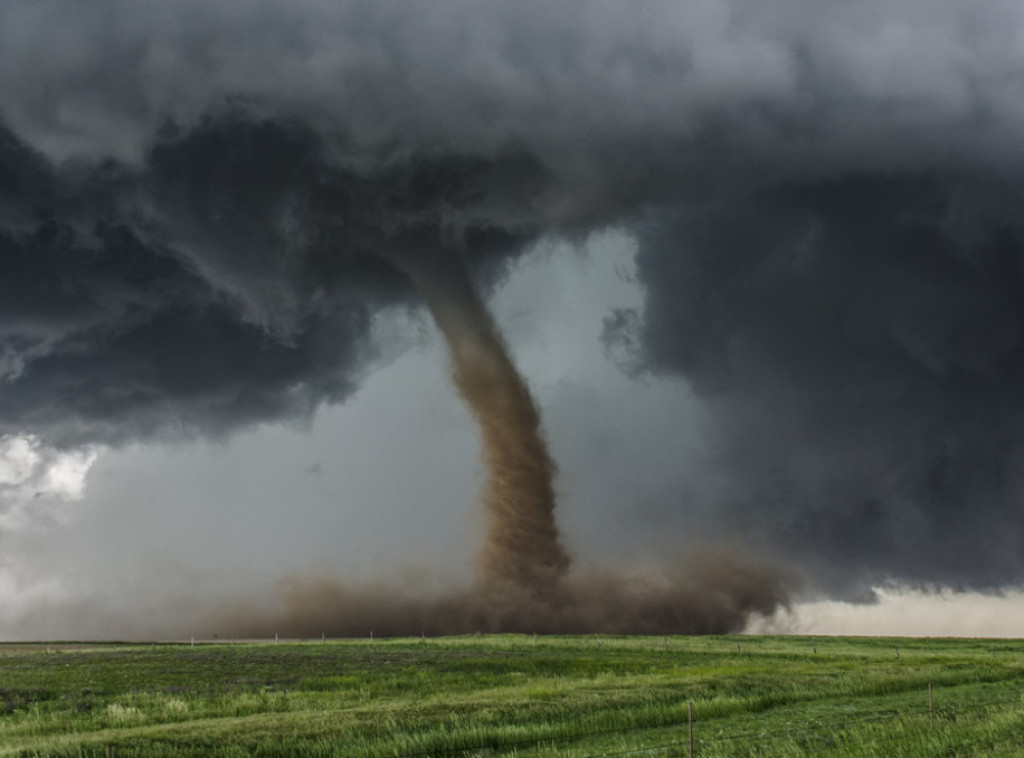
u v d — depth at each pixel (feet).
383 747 77.71
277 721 91.04
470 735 82.02
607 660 182.29
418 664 172.96
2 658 208.13
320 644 262.26
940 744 70.13
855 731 77.82
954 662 175.83
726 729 87.30
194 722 93.30
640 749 75.05
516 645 241.14
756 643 263.90
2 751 75.20
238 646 263.08
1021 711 81.25
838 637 315.78
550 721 91.61
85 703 117.39
